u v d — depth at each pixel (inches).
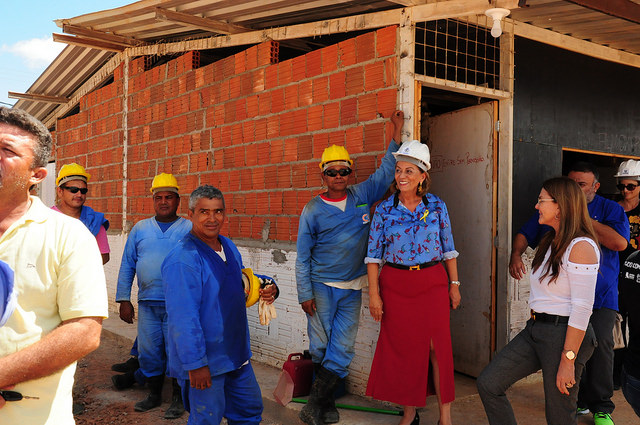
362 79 175.6
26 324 66.6
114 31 277.7
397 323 141.9
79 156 370.6
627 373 114.0
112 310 317.1
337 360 158.2
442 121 206.4
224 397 118.4
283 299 206.2
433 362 144.0
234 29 219.3
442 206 144.6
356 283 162.1
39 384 67.6
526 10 173.3
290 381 170.1
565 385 109.7
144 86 294.8
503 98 185.2
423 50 168.9
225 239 125.5
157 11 200.8
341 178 158.9
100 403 183.6
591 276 108.2
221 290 116.6
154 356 179.0
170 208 186.5
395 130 162.4
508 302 184.9
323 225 160.4
